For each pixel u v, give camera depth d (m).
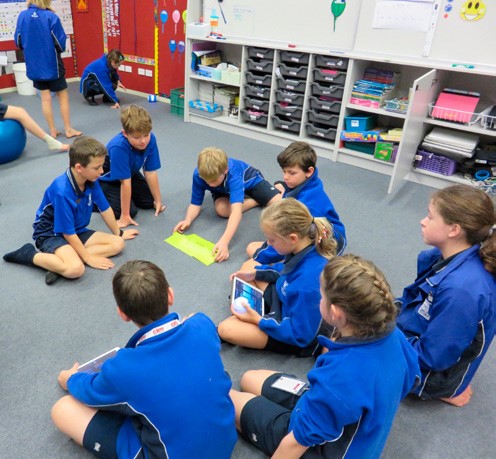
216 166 2.14
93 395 1.09
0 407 1.41
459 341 1.27
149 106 4.96
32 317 1.79
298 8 3.65
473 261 1.27
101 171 1.93
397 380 0.99
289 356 1.67
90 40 5.48
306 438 0.99
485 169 3.10
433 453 1.35
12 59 5.03
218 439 1.07
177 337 1.05
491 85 3.16
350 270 0.96
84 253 2.07
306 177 2.00
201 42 4.26
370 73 3.42
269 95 3.86
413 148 3.12
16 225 2.43
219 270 2.16
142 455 1.06
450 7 2.99
